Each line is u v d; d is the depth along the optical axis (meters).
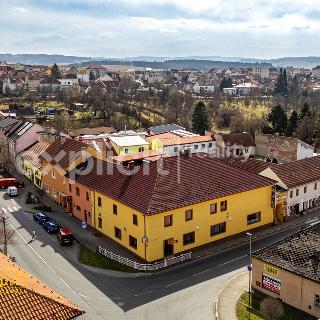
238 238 53.12
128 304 38.53
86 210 57.59
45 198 69.62
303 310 36.69
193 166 52.97
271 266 38.78
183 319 36.09
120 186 51.53
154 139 94.06
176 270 45.06
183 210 47.62
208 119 140.50
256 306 37.84
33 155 79.75
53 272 44.66
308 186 62.97
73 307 24.34
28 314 22.98
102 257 47.91
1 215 55.19
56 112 145.75
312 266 36.91
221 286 41.47
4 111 137.38
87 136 93.69
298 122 117.75
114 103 163.00
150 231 45.44
